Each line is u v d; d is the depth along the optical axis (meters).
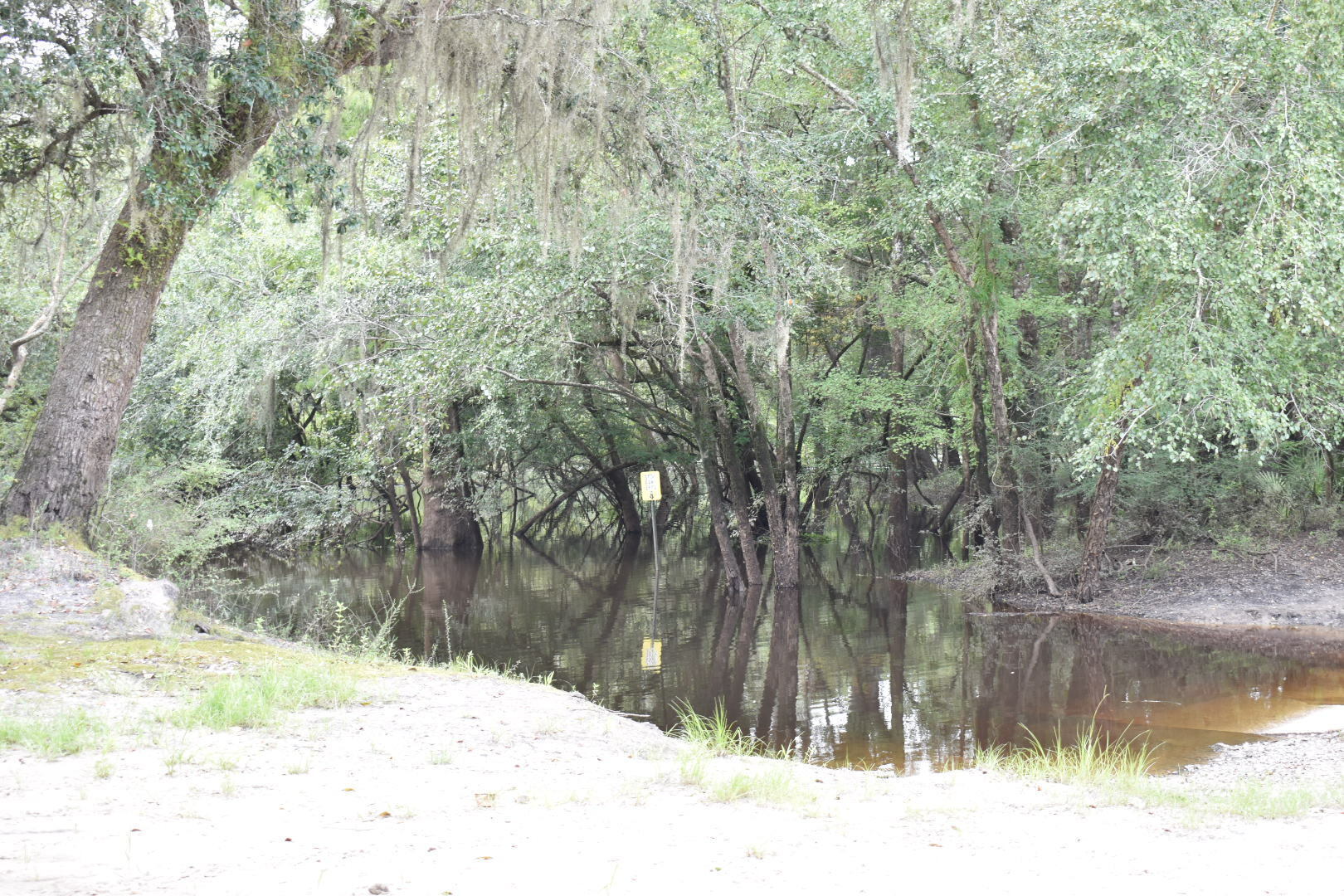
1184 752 9.06
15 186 11.82
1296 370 14.46
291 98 11.72
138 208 11.11
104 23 10.05
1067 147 14.91
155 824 4.76
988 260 18.83
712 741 8.60
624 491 37.72
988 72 16.59
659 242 17.38
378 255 19.77
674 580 24.98
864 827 5.23
